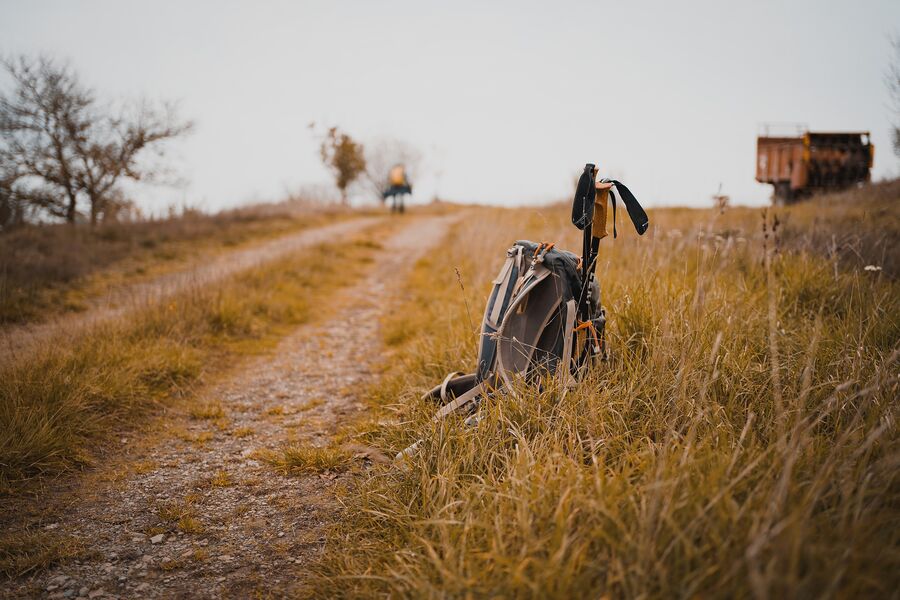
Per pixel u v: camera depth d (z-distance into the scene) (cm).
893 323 350
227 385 515
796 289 458
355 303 897
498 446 278
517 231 1042
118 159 2055
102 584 236
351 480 322
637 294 403
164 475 338
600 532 181
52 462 336
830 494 190
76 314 741
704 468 211
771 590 149
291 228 1916
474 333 423
